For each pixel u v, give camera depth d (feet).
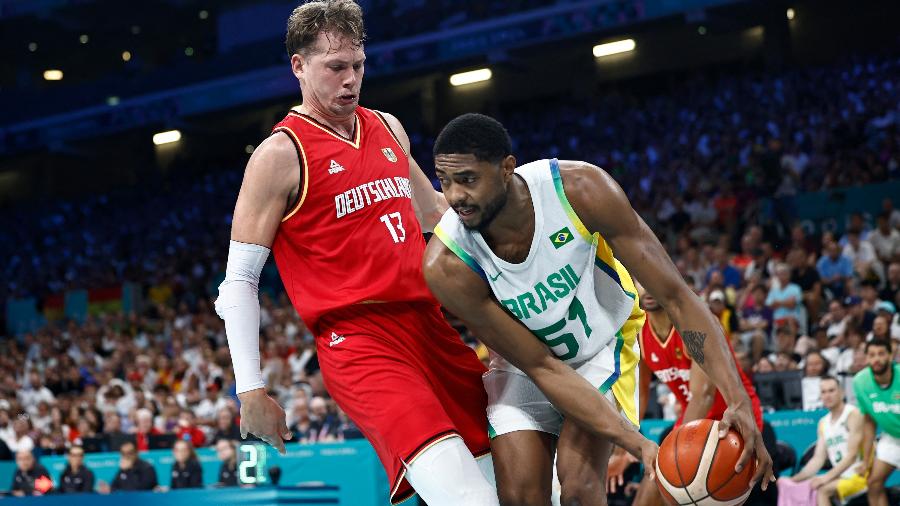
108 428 36.27
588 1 62.13
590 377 10.26
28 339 58.49
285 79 72.23
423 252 9.97
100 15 83.71
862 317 29.78
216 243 70.79
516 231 9.19
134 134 83.30
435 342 10.32
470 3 66.64
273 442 9.89
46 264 77.87
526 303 9.48
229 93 74.90
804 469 22.68
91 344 53.16
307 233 9.91
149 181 84.89
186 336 50.29
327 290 9.95
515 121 69.46
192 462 29.22
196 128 80.07
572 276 9.45
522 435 10.23
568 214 9.14
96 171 92.48
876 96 51.26
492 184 8.73
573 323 9.82
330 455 25.63
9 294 74.59
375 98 78.64
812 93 54.95
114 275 70.54
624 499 22.85
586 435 10.07
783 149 49.08
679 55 69.92
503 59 67.10
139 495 23.48
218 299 9.78
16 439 37.91
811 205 42.19
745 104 56.70
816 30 65.41
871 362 21.74
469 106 76.84
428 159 71.05
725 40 68.13
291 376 37.83
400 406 9.52
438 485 9.20
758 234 37.93
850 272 35.50
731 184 47.32
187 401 38.45
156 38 90.99
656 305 15.33
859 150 46.83
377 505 24.82
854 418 21.94
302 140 9.87
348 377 9.86
